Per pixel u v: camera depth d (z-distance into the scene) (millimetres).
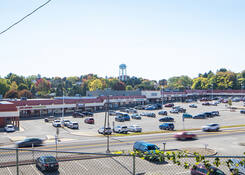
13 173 19344
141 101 116062
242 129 50312
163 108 99688
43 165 19625
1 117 60469
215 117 72625
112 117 77938
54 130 55125
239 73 189500
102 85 174000
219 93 151000
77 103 89250
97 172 19219
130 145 34500
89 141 38719
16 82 159125
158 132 47656
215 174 14930
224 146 34812
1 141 41500
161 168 20297
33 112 80875
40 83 174125
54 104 84062
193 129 51594
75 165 21406
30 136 46594
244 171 18406
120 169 19891
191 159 22328
